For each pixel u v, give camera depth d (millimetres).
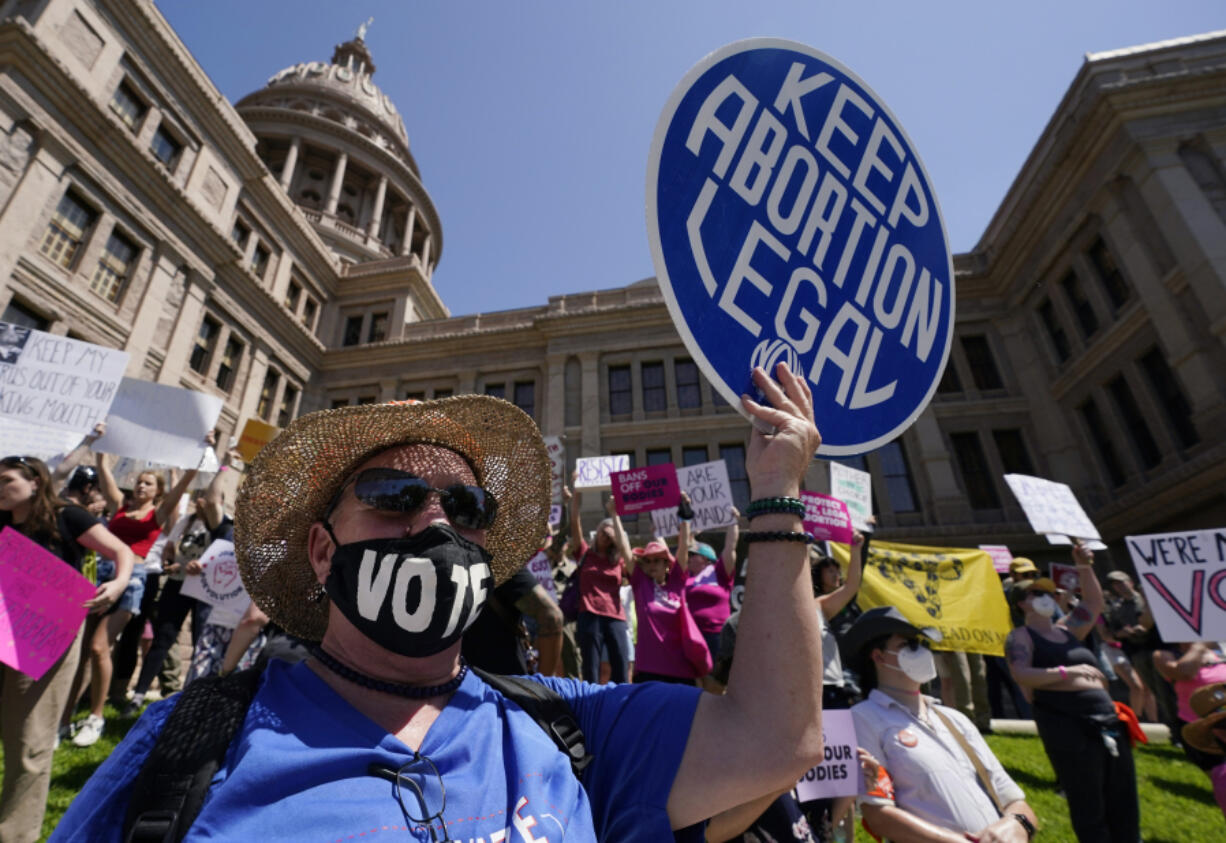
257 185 21156
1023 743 7039
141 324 15656
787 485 1220
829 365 1545
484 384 22688
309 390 23062
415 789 963
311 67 45031
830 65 1851
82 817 910
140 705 5711
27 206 13086
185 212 17219
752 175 1562
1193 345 13695
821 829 2797
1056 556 17094
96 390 4309
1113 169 15562
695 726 1158
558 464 7578
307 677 1140
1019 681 3746
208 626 4688
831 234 1678
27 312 13164
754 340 1422
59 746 4480
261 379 20422
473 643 2600
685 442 20219
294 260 23562
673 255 1348
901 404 1673
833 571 5125
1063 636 3836
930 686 9445
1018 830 2445
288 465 1385
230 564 4902
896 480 18938
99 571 5145
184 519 6363
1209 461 12891
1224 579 3578
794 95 1729
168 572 6066
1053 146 17062
